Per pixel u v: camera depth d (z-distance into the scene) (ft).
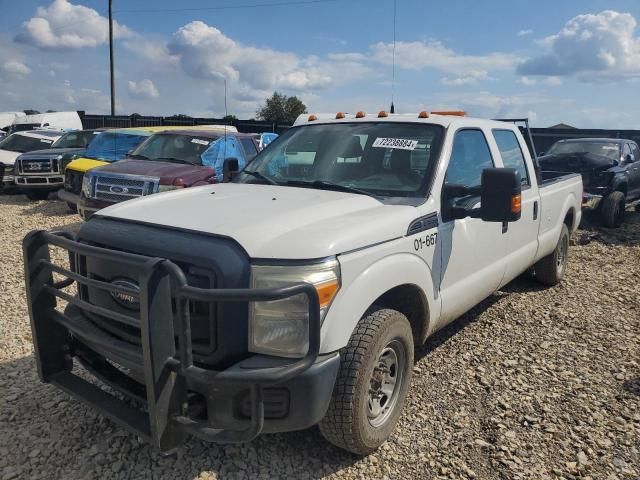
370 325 10.25
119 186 29.78
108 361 11.01
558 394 13.53
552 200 19.85
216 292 8.14
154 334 8.42
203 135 34.55
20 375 13.75
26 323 17.20
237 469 10.45
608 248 30.99
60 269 10.07
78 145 49.93
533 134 62.03
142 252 9.65
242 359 8.97
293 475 10.35
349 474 10.43
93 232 10.62
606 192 37.37
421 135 13.74
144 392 9.78
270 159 15.05
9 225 34.83
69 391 10.23
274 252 9.11
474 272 14.37
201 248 9.20
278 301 8.80
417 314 12.41
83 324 10.40
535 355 15.72
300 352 8.80
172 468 10.39
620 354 15.92
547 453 11.22
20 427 11.50
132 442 11.05
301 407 8.95
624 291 21.98
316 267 9.11
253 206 11.02
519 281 23.11
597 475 10.58
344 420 10.00
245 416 8.84
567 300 20.63
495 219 11.49
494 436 11.73
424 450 11.21
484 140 15.56
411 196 12.46
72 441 11.05
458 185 12.73
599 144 41.42
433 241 12.16
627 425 12.25
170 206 11.24
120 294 9.85
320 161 14.10
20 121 80.02
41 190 44.91
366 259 10.07
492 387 13.80
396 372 11.44
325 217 10.63
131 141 40.14
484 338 16.90
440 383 13.97
